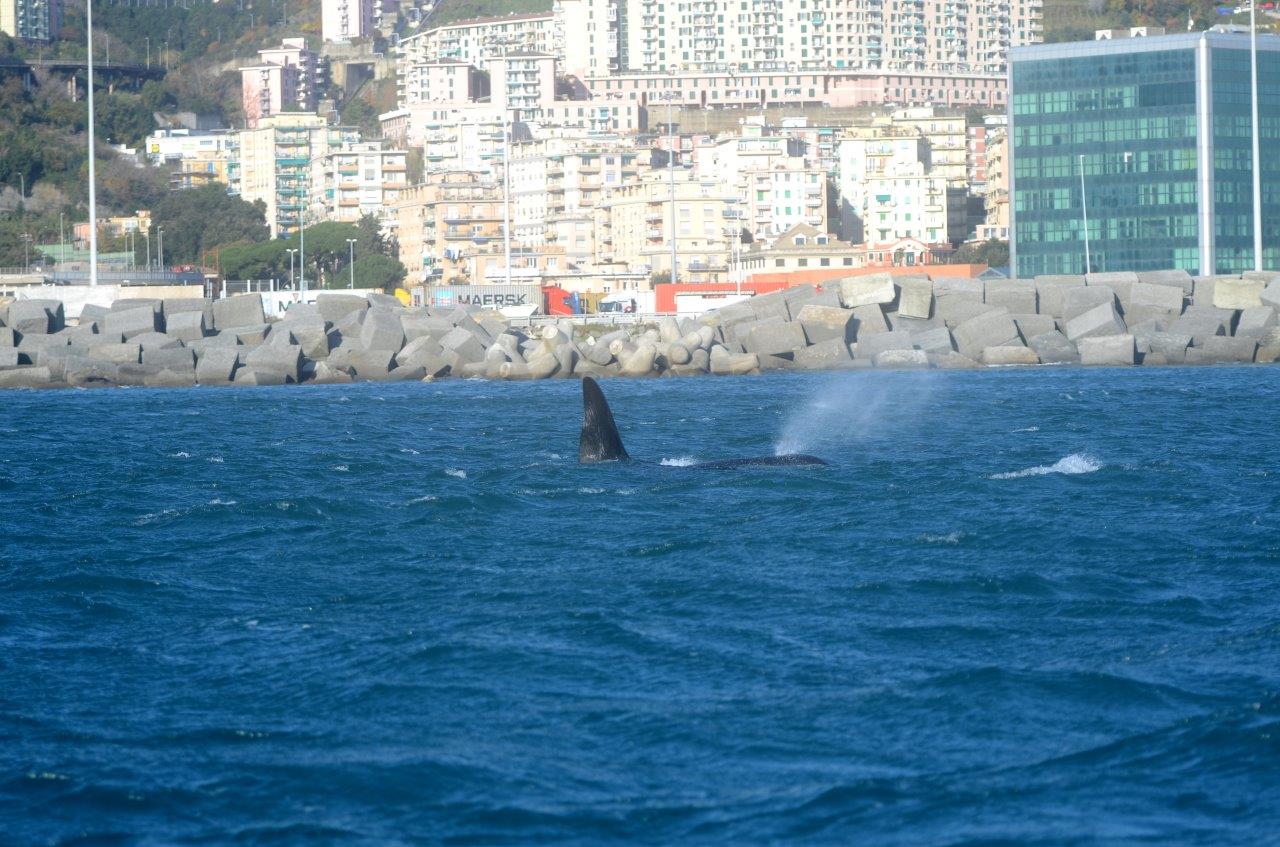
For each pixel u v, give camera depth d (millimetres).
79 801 43938
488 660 57188
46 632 64562
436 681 54656
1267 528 85375
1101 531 84375
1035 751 46031
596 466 118625
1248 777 43281
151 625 65562
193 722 50812
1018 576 70938
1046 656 56188
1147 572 72250
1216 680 52156
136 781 45344
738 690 52750
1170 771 44000
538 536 87125
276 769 46094
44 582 75312
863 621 62594
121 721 51062
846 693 52000
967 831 40375
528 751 47156
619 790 43969
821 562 76188
